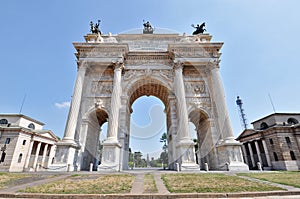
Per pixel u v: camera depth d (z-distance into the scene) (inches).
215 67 1223.5
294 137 1957.4
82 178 613.0
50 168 906.1
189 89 1258.0
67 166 915.4
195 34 1475.1
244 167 935.7
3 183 537.0
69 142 973.2
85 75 1217.4
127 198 369.7
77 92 1119.6
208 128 1149.7
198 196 372.8
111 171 866.8
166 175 688.4
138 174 716.0
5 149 1969.7
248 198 362.3
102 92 1226.0
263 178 610.5
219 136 1084.5
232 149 987.3
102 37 1401.3
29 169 2098.9
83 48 1268.5
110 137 983.0
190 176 655.1
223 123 1063.0
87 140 1110.4
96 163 1275.8
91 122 1179.9
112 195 372.8
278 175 703.7
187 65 1273.4
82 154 1036.5
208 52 1273.4
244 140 2432.3
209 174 725.9
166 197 370.9
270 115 2263.8
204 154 1159.6
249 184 484.7
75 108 1075.9
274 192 387.5
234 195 373.7
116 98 1094.4
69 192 398.6
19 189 443.2
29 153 2156.7
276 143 1967.3
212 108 1171.9
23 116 2305.6
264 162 2134.6
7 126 2158.0
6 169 1875.0
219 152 1046.4
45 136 2412.6
